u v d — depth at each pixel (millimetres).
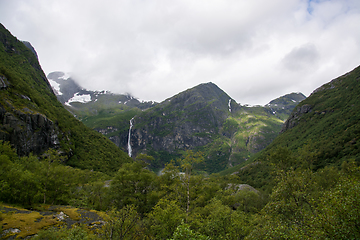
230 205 56719
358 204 13453
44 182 47344
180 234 15156
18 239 25234
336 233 13133
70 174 57188
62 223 33281
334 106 158000
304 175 22250
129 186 51844
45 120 109812
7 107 94312
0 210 32156
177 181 50594
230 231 25859
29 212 35094
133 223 26984
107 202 52688
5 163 45406
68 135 133875
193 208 44844
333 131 115625
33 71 193125
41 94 165125
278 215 20406
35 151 100000
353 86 161875
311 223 15422
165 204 34000
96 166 126438
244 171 155750
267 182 105062
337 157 86438
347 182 16609
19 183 39500
